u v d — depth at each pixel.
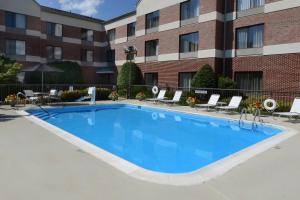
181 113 16.25
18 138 8.31
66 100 21.31
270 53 18.55
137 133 12.10
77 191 4.52
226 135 11.78
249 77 20.09
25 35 30.03
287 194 4.49
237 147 9.86
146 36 27.89
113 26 35.09
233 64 20.86
